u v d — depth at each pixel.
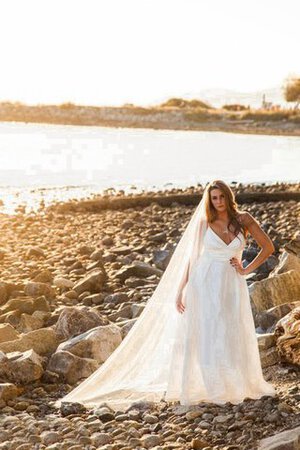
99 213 17.75
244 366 5.88
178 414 5.82
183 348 6.05
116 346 7.43
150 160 30.78
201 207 6.06
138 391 6.38
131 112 69.38
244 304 5.96
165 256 11.87
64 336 8.05
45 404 6.35
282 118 60.94
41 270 11.22
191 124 60.34
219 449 5.04
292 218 15.95
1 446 5.31
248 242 11.95
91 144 38.88
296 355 6.46
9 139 41.41
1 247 13.17
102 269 11.27
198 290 5.94
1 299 9.80
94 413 5.94
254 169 27.94
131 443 5.30
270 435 5.15
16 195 20.25
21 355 6.97
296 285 8.64
